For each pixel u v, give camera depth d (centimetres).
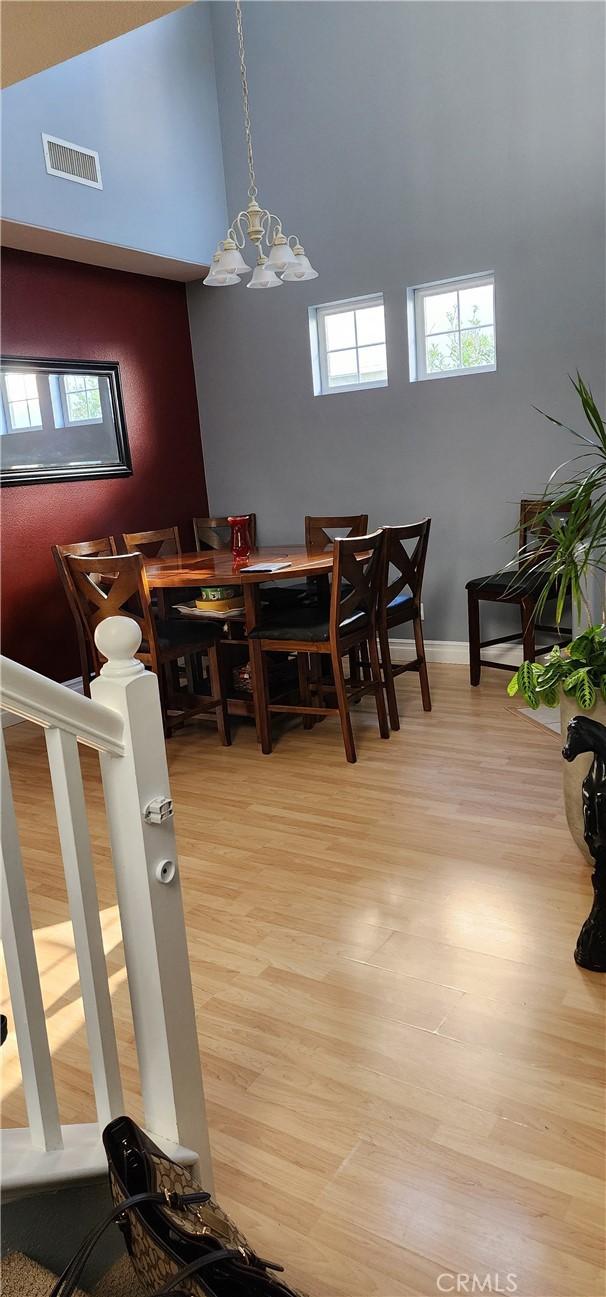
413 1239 138
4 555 446
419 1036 186
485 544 483
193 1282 95
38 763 388
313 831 291
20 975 113
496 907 235
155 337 538
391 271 484
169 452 551
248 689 422
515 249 443
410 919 232
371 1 459
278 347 533
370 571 359
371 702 439
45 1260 121
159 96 482
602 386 434
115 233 454
